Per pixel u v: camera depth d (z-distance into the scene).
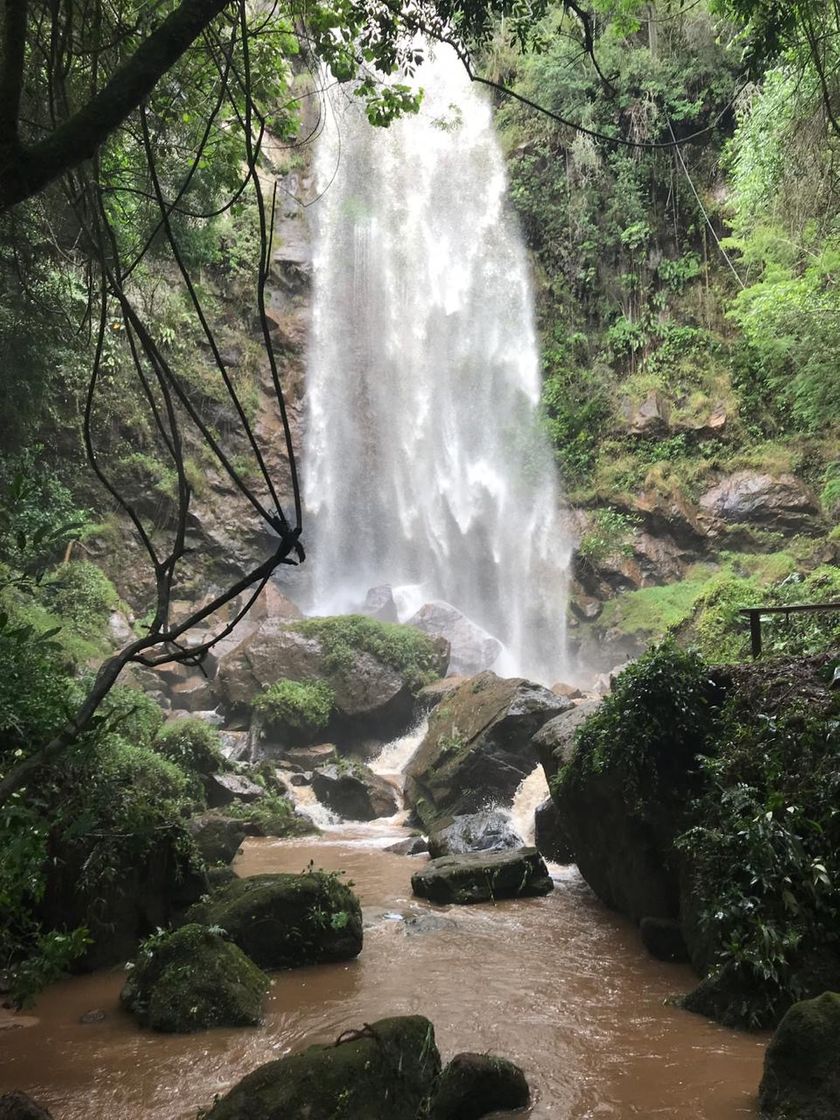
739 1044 6.37
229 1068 6.27
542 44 6.48
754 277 27.05
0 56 2.70
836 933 6.75
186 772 14.73
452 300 30.00
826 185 16.59
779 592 17.36
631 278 28.73
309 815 15.57
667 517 25.73
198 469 24.23
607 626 24.91
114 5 4.84
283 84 8.59
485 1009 7.23
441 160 30.61
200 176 10.62
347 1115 4.85
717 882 7.48
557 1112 5.44
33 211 8.84
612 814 9.52
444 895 10.56
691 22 26.38
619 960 8.43
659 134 28.38
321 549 26.06
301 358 27.27
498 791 14.34
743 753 7.98
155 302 20.11
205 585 23.34
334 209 29.03
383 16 7.26
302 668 18.50
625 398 27.86
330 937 8.45
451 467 28.78
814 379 19.80
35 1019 7.25
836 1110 4.89
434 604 22.53
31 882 4.75
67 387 21.30
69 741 2.21
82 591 18.84
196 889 9.47
